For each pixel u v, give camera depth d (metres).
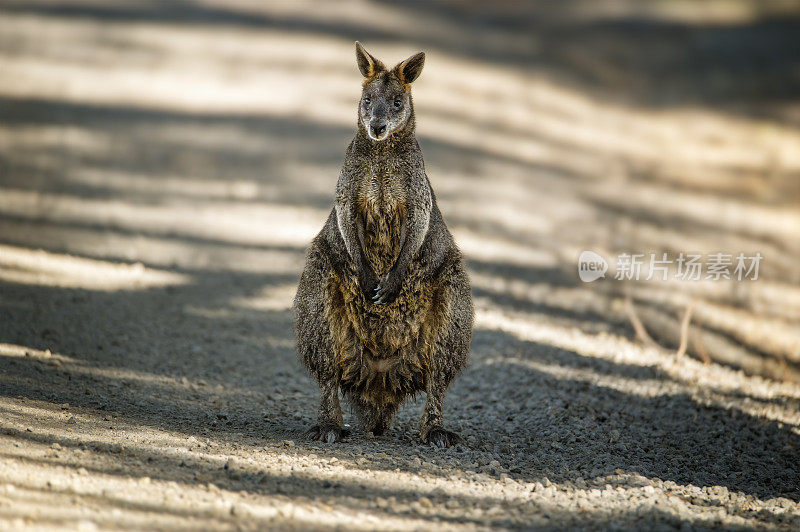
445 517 11.45
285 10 89.94
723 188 56.06
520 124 64.38
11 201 37.41
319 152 51.59
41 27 75.56
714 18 105.25
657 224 45.56
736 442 17.38
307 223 39.03
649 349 24.64
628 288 32.94
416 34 86.81
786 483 15.26
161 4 87.94
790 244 43.84
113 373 19.28
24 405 15.19
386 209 17.00
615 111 72.19
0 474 11.21
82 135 50.69
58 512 10.25
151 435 14.54
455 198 45.56
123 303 25.56
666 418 18.70
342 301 16.92
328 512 11.28
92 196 40.03
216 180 45.16
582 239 40.81
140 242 33.66
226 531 10.23
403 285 16.66
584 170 56.41
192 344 22.91
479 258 35.28
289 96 63.62
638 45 93.25
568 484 13.77
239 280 30.19
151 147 49.72
